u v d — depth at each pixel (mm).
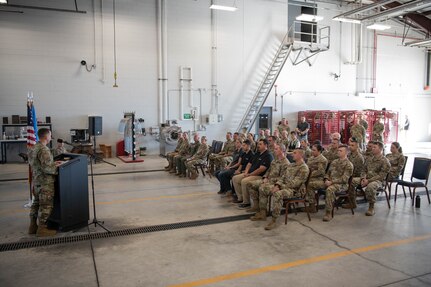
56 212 4996
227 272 3750
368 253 4270
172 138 13266
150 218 5711
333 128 15828
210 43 14539
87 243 4613
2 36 11719
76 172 5102
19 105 12070
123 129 12977
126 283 3510
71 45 12570
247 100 15414
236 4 14852
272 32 15594
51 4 12227
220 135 15078
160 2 13531
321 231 5078
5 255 4215
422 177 6742
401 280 3564
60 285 3479
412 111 19906
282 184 5480
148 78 13664
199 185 8344
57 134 12594
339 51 17250
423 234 4957
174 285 3469
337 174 5926
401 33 18922
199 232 5043
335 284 3479
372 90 18375
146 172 10117
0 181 8805
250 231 5082
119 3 13047
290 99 16406
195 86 14438
